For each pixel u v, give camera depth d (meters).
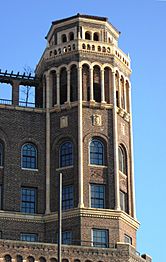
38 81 87.12
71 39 86.06
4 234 77.81
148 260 78.69
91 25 86.62
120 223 78.56
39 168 81.56
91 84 82.94
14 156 81.31
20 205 79.62
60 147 82.00
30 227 78.81
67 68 83.81
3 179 80.19
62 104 83.00
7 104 83.19
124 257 74.81
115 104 83.06
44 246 73.56
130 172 82.88
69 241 77.44
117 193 79.50
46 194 80.38
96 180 79.62
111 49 85.00
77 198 78.50
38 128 83.12
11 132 82.25
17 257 72.50
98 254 74.56
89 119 81.81
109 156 80.88
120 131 83.12
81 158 79.88
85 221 77.56
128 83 86.88
